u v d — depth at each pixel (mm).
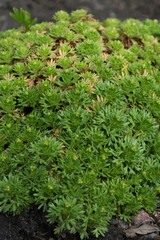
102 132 285
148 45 375
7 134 291
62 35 354
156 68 345
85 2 656
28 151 284
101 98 299
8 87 301
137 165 285
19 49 331
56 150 276
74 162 273
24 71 325
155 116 312
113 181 277
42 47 330
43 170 272
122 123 286
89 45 330
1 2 631
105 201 268
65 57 321
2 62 334
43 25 389
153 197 279
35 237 272
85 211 268
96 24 395
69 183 270
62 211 260
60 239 271
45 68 318
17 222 277
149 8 658
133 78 316
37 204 281
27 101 302
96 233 262
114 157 283
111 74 314
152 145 299
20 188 267
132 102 309
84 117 288
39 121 297
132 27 378
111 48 353
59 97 296
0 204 269
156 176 285
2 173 276
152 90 314
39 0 638
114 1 676
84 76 313
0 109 304
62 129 296
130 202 277
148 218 286
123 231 278
